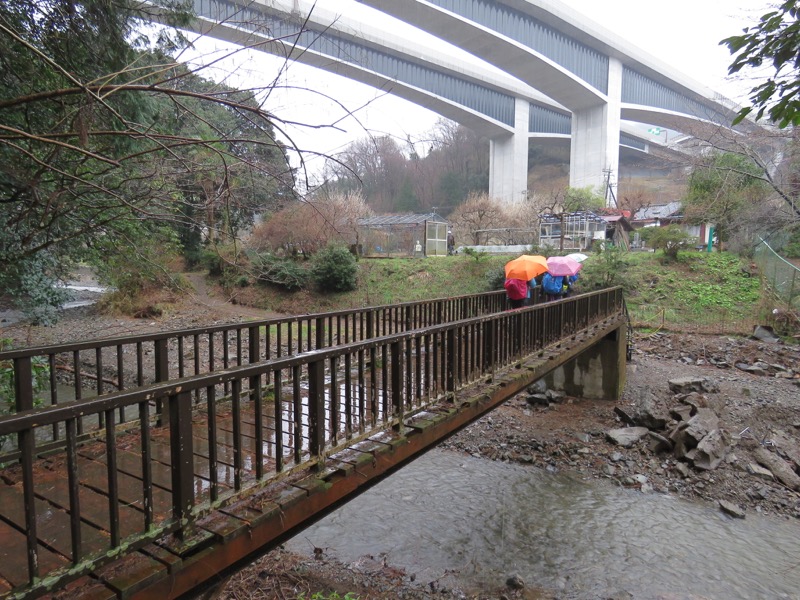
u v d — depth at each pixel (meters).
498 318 5.44
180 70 4.06
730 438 9.07
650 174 68.31
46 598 1.92
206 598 2.83
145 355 13.79
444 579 5.67
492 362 5.29
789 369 13.30
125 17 5.02
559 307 7.45
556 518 7.05
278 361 2.72
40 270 8.62
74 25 4.55
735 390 11.74
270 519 2.66
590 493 7.77
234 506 2.65
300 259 23.36
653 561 6.09
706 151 19.50
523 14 38.19
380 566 5.88
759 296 18.22
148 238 6.95
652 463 8.62
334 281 22.33
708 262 21.00
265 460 3.23
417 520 6.95
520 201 42.69
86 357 13.54
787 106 2.91
